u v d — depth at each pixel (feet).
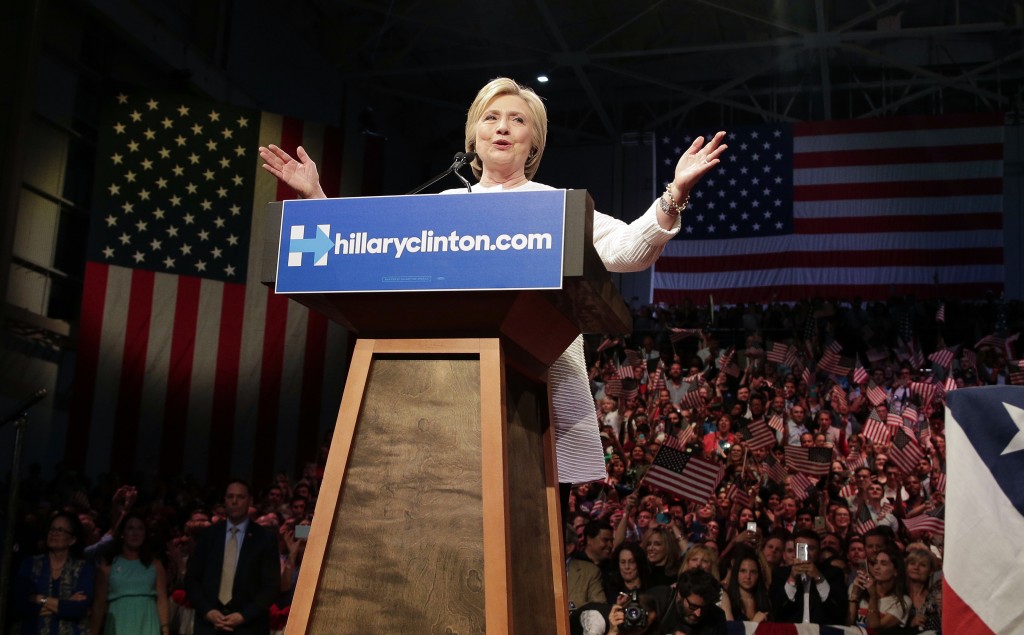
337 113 80.69
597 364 56.24
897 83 82.33
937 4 77.61
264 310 46.26
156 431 43.68
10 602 23.06
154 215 46.19
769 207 61.67
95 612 23.82
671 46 83.92
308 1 76.23
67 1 53.01
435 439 6.59
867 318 58.59
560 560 7.21
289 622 6.35
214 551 23.72
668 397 48.32
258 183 47.93
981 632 8.04
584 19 78.79
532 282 6.23
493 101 8.62
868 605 22.95
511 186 8.50
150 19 58.29
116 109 46.88
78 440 42.63
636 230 7.30
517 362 7.09
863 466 39.06
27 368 51.49
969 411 8.54
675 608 21.08
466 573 6.29
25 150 47.50
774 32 79.77
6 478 48.44
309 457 44.73
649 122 90.38
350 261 6.56
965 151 60.08
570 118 92.73
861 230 60.44
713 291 61.67
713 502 31.76
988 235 59.06
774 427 43.83
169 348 44.83
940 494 33.35
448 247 6.41
